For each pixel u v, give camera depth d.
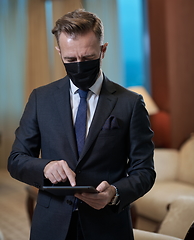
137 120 1.22
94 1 5.04
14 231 3.02
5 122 5.94
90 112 1.23
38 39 5.45
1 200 4.08
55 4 5.31
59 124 1.21
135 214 2.52
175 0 4.05
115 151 1.19
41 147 1.25
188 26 4.04
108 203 1.11
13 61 5.77
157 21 4.23
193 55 4.03
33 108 1.26
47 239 1.17
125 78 5.03
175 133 4.20
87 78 1.15
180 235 1.88
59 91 1.26
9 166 1.22
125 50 4.99
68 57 1.13
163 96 4.26
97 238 1.16
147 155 1.21
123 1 4.91
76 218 1.18
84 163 1.15
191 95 4.09
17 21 5.66
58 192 1.02
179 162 3.33
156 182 3.18
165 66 4.18
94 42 1.12
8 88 5.85
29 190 2.92
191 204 1.98
